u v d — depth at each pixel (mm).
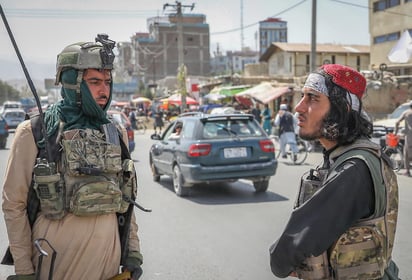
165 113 39812
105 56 2191
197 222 6555
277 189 9133
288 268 1726
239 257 5016
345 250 1675
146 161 14672
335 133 1777
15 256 2078
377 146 1775
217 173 8242
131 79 80688
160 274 4566
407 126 10195
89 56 2170
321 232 1636
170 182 10312
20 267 2072
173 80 63875
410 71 31781
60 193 2080
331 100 1789
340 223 1642
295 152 13227
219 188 9375
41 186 2053
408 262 4691
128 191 2277
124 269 2305
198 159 8234
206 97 35219
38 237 2119
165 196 8633
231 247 5363
